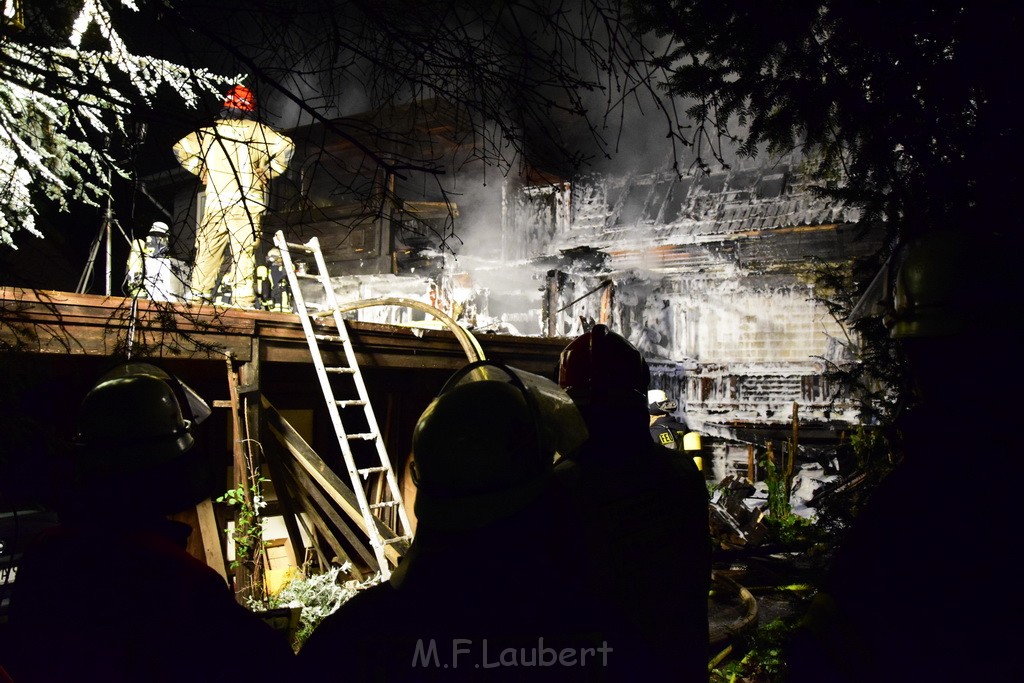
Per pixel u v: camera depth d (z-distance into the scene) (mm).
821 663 1185
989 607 1052
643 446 1941
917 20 2135
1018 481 1085
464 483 1200
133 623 1371
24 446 1708
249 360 5602
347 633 1258
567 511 1310
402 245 14328
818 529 3430
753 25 2480
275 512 6422
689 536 1819
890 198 2451
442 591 1192
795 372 16125
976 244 1268
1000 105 2076
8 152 2832
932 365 1242
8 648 1440
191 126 2184
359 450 7348
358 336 6516
